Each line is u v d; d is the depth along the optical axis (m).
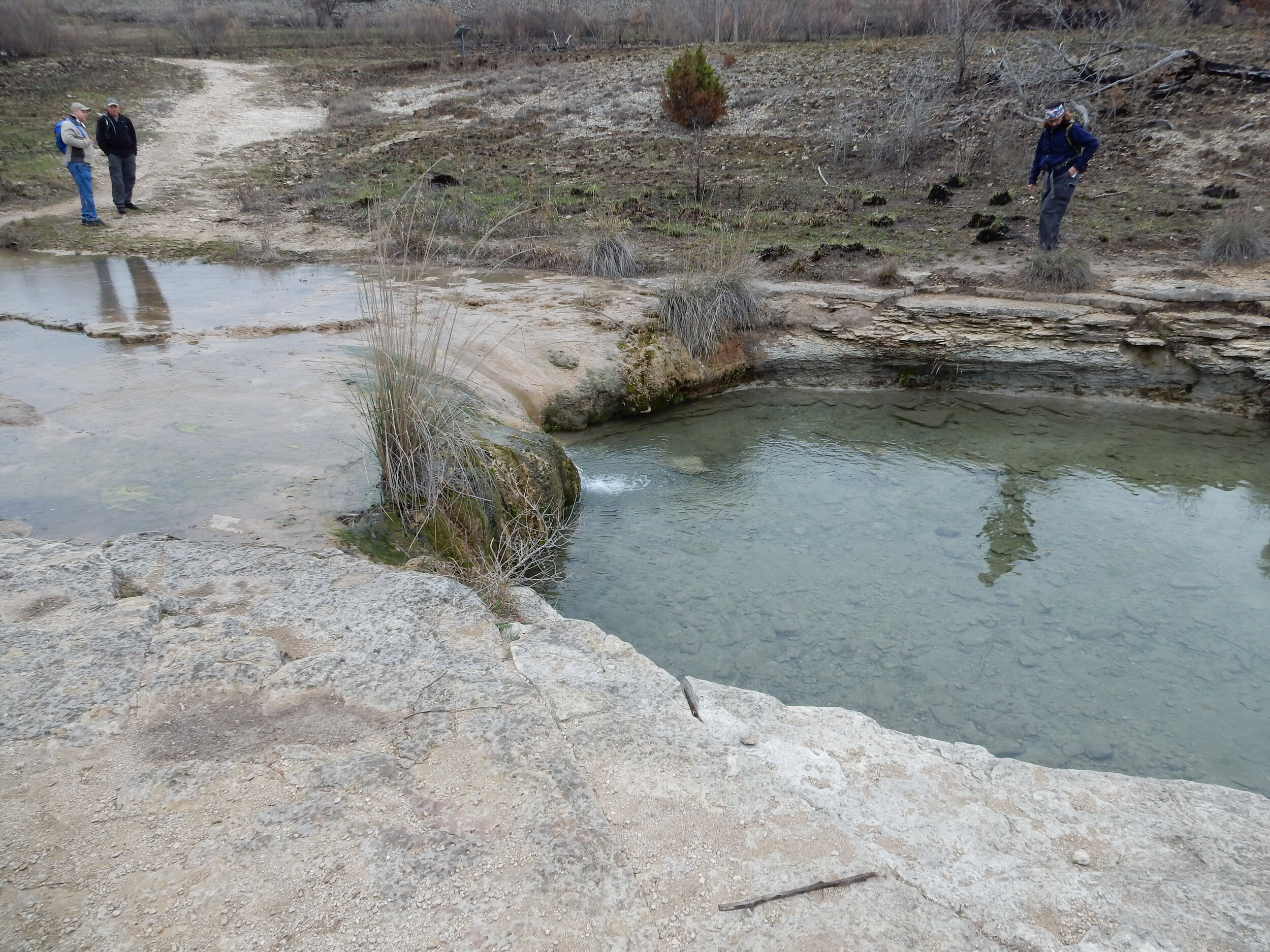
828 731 2.97
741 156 14.94
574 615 4.79
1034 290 8.86
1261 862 2.51
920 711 4.08
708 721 2.92
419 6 36.34
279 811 2.24
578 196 13.48
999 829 2.57
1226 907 2.30
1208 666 4.46
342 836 2.18
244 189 14.19
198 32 28.16
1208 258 9.20
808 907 2.12
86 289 8.94
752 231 11.52
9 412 5.22
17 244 11.55
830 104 16.12
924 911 2.15
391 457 4.70
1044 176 12.22
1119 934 2.19
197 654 2.89
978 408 8.09
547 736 2.61
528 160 15.61
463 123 18.39
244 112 19.75
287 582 3.46
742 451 7.10
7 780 2.29
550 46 25.91
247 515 4.18
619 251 10.17
